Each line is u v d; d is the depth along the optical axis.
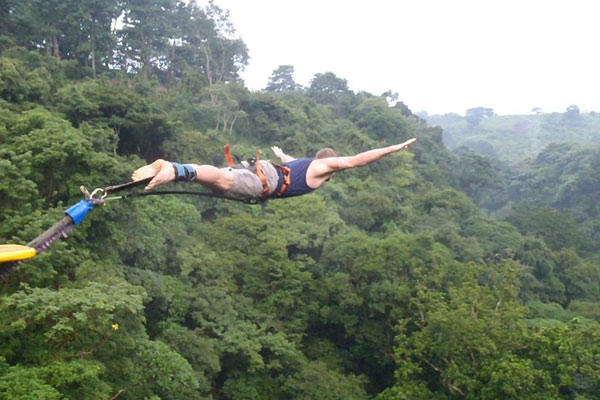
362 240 29.62
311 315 27.81
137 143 33.25
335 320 27.41
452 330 19.98
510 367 17.58
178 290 21.92
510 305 21.36
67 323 12.52
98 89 32.09
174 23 64.62
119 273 17.94
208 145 41.25
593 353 18.67
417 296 25.17
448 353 20.11
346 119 71.06
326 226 34.09
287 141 53.78
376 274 27.30
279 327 25.12
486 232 41.38
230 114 51.59
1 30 48.72
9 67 28.55
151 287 19.52
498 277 29.12
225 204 34.53
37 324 12.82
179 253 23.75
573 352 18.48
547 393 17.58
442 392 20.84
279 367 22.39
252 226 29.94
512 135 145.50
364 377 24.58
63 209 16.30
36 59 41.06
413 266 26.62
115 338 14.33
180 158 34.94
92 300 12.59
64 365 11.82
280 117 57.16
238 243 28.64
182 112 47.94
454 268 27.19
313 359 26.62
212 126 51.12
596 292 39.25
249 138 54.28
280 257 27.56
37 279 13.71
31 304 11.82
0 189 15.62
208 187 4.15
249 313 24.41
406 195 51.69
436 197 48.44
